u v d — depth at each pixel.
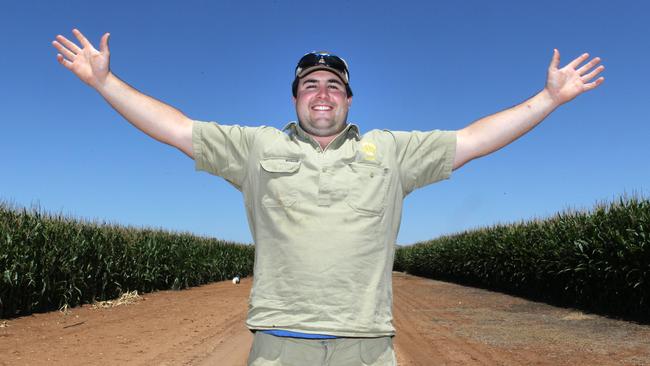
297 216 2.36
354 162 2.46
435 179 2.69
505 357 6.73
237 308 12.49
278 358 2.33
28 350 6.64
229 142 2.58
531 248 16.33
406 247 46.84
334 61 2.61
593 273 11.88
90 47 2.58
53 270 11.20
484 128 2.65
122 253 15.41
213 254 26.97
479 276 22.23
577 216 14.23
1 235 10.49
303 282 2.31
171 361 6.25
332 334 2.28
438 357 6.73
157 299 14.90
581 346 7.54
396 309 13.06
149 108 2.61
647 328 9.21
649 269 10.12
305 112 2.60
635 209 11.38
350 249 2.33
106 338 7.75
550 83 2.63
